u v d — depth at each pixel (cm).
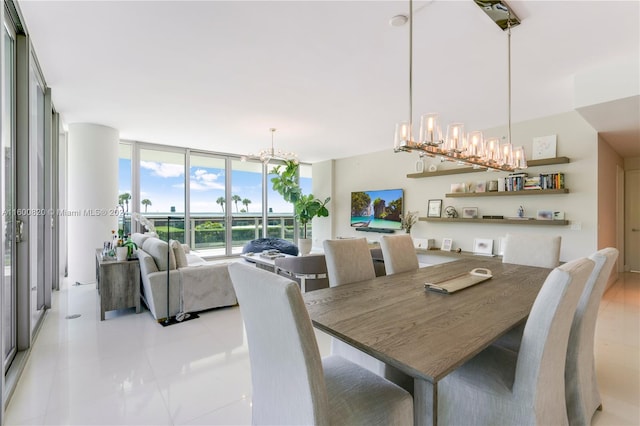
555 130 432
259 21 225
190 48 262
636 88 277
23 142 245
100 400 194
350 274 233
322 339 288
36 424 172
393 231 647
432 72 304
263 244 670
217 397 198
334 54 271
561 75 309
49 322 321
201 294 346
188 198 662
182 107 402
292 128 501
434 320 141
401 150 214
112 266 333
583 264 134
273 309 109
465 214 530
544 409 131
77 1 204
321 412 106
